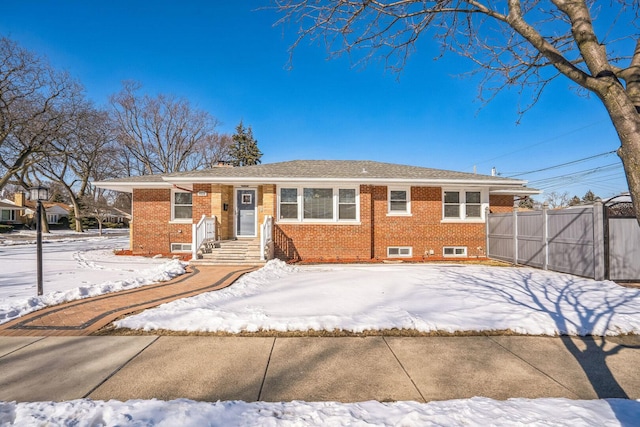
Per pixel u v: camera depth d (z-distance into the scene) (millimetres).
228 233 14367
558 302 6398
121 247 19766
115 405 2887
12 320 5359
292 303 6273
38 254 6805
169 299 6676
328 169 14961
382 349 4379
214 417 2713
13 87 22797
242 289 7445
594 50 2455
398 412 2854
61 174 37844
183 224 15375
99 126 28656
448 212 14266
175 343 4504
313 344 4520
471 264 12305
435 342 4633
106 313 5707
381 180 13133
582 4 2582
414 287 7809
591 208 8883
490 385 3463
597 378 3635
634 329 5031
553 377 3654
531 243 11273
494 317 5484
